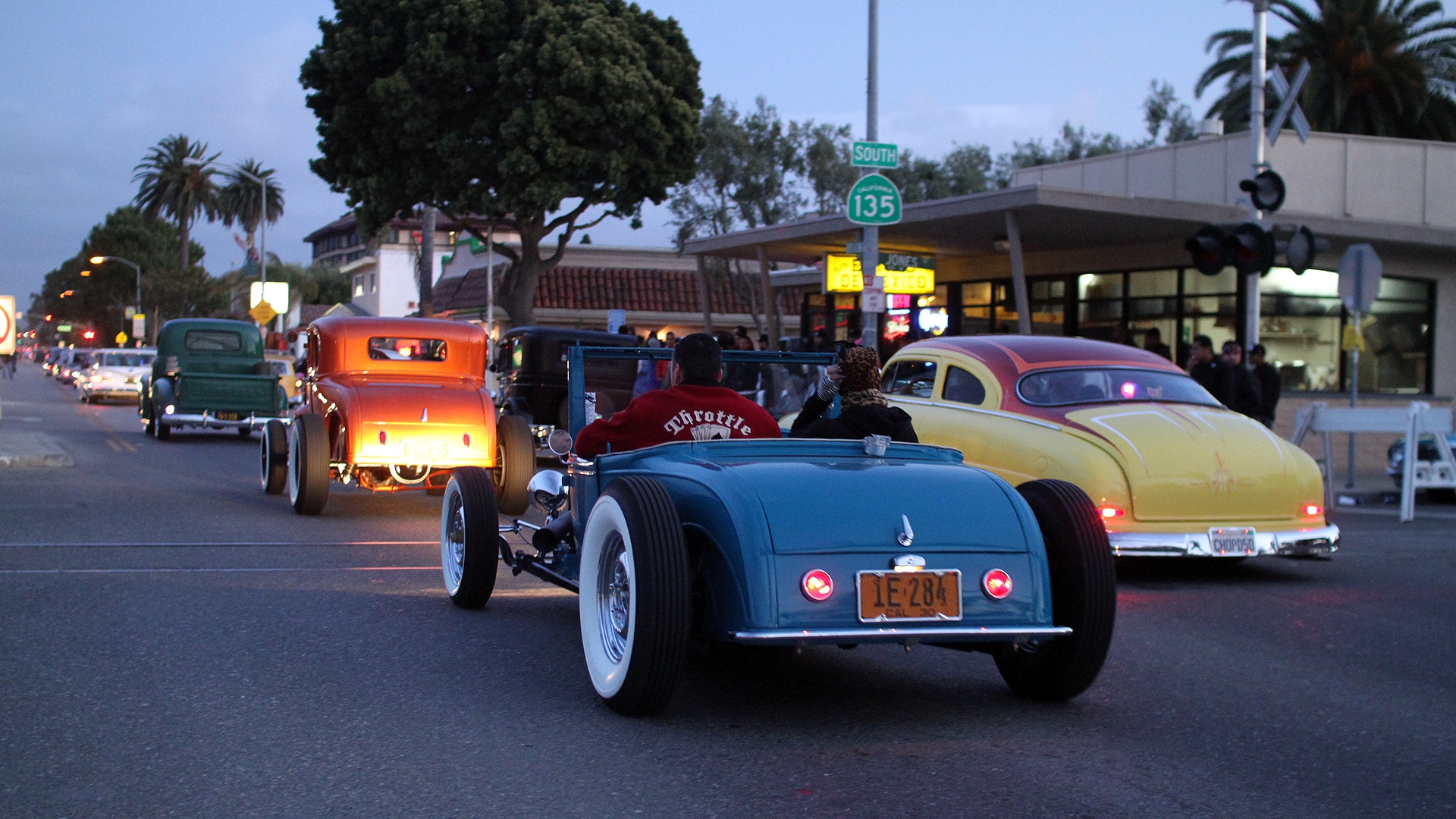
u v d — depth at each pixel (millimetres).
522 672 5809
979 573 4773
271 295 45500
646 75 29422
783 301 39156
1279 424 19781
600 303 38250
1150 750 4828
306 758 4488
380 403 11500
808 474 4941
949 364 10531
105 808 3945
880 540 4695
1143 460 8812
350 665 5883
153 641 6293
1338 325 20734
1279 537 8992
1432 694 5809
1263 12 16375
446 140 28656
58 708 5074
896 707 5371
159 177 82562
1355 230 19609
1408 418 12969
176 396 20641
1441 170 24344
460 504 7332
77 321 119688
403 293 70000
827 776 4406
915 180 36344
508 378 18984
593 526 5238
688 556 4875
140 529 10383
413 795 4117
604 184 29891
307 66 29703
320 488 11430
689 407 5992
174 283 74875
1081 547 5156
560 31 28938
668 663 4781
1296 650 6727
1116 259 21719
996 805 4145
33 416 28953
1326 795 4352
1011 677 5559
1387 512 13945
